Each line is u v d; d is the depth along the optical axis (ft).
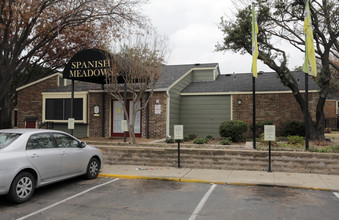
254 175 29.45
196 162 33.53
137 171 31.73
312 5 49.19
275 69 48.91
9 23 41.52
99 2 48.34
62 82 71.10
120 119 54.39
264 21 48.98
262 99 55.42
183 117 60.08
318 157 30.07
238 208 19.51
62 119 57.26
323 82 47.09
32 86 65.21
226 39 48.62
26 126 63.52
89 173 28.43
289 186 25.23
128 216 17.97
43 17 44.70
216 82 66.18
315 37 48.47
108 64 40.55
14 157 20.38
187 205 20.22
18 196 20.45
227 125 44.83
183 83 62.69
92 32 57.93
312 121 49.96
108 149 36.76
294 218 17.54
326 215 18.10
